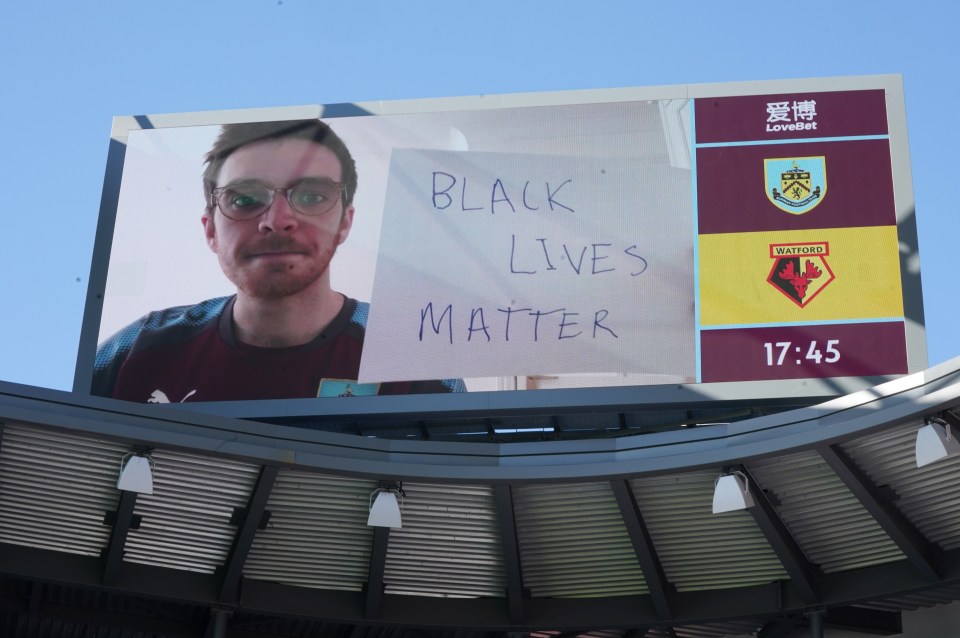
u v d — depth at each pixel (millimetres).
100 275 20547
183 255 20672
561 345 19531
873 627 18406
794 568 16469
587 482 15953
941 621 18141
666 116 20875
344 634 19000
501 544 17047
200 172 21250
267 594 17266
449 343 19703
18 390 15000
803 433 14977
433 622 17531
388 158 21109
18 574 16359
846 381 18766
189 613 18516
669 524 16734
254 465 15898
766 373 18984
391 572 17375
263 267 20453
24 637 18641
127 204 21062
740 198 20188
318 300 20172
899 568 16531
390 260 20391
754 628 18734
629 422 19547
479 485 16094
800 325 19234
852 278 19453
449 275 20203
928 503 15844
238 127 21516
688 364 19172
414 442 15961
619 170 20625
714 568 17156
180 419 15391
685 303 19594
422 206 20734
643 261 19969
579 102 21141
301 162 21156
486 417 19156
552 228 20391
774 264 19688
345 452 15773
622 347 19391
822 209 19969
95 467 15891
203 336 20016
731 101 20859
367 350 19750
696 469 15547
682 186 20391
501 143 21047
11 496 16188
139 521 16391
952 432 14688
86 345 20062
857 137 20391
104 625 18234
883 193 19969
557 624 17500
